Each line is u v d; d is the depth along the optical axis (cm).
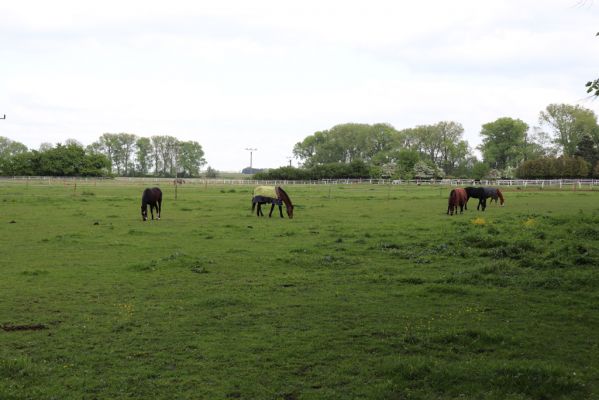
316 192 5291
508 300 963
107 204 3341
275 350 705
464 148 11606
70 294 1007
